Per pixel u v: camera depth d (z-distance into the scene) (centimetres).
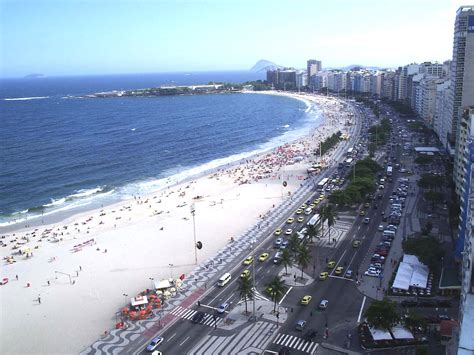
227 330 11488
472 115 16850
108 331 11862
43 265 16225
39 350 11238
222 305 12481
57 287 14538
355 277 13875
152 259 16312
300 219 19050
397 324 10744
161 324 11975
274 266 15050
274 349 10594
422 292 12531
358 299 12644
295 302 12644
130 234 18975
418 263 13850
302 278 13975
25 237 19038
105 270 15600
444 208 19512
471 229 7669
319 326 11431
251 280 14000
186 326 11794
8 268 16075
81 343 11425
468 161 14150
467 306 6831
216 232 18675
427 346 10281
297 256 14212
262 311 12288
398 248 15775
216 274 14725
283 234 17888
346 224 18325
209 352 10612
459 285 12262
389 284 13188
